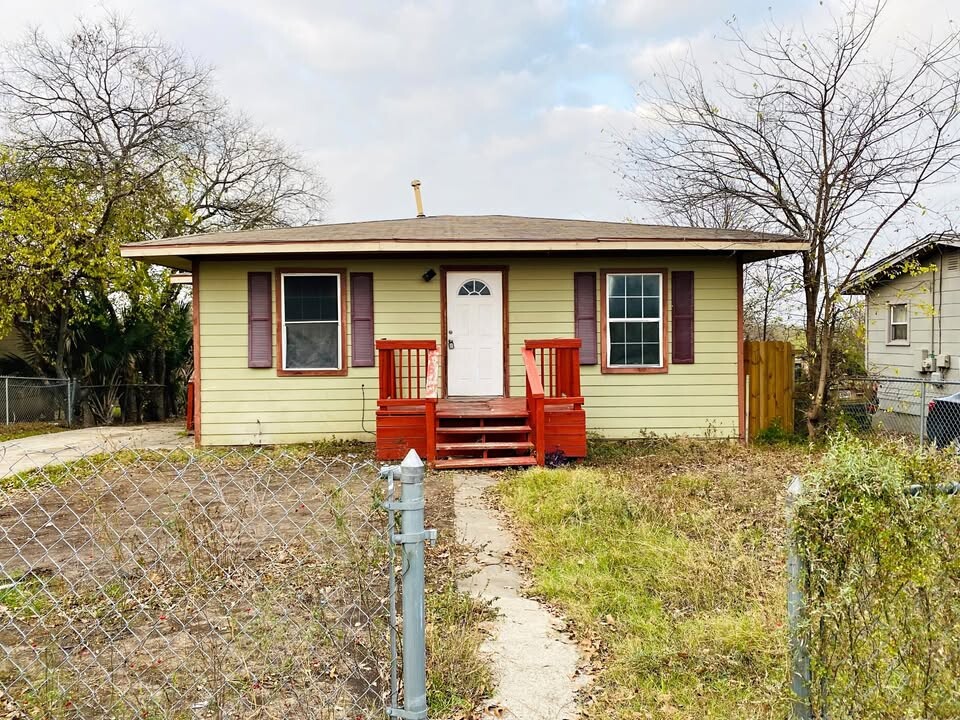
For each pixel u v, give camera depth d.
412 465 2.37
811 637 2.37
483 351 11.02
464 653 3.34
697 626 3.69
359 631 3.46
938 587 2.27
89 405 16.17
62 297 15.56
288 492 7.04
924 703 2.25
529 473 7.73
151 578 4.09
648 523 5.70
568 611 4.11
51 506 6.47
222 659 3.19
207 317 10.77
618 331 11.09
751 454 9.77
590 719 2.92
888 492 2.25
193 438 12.03
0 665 3.31
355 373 10.90
